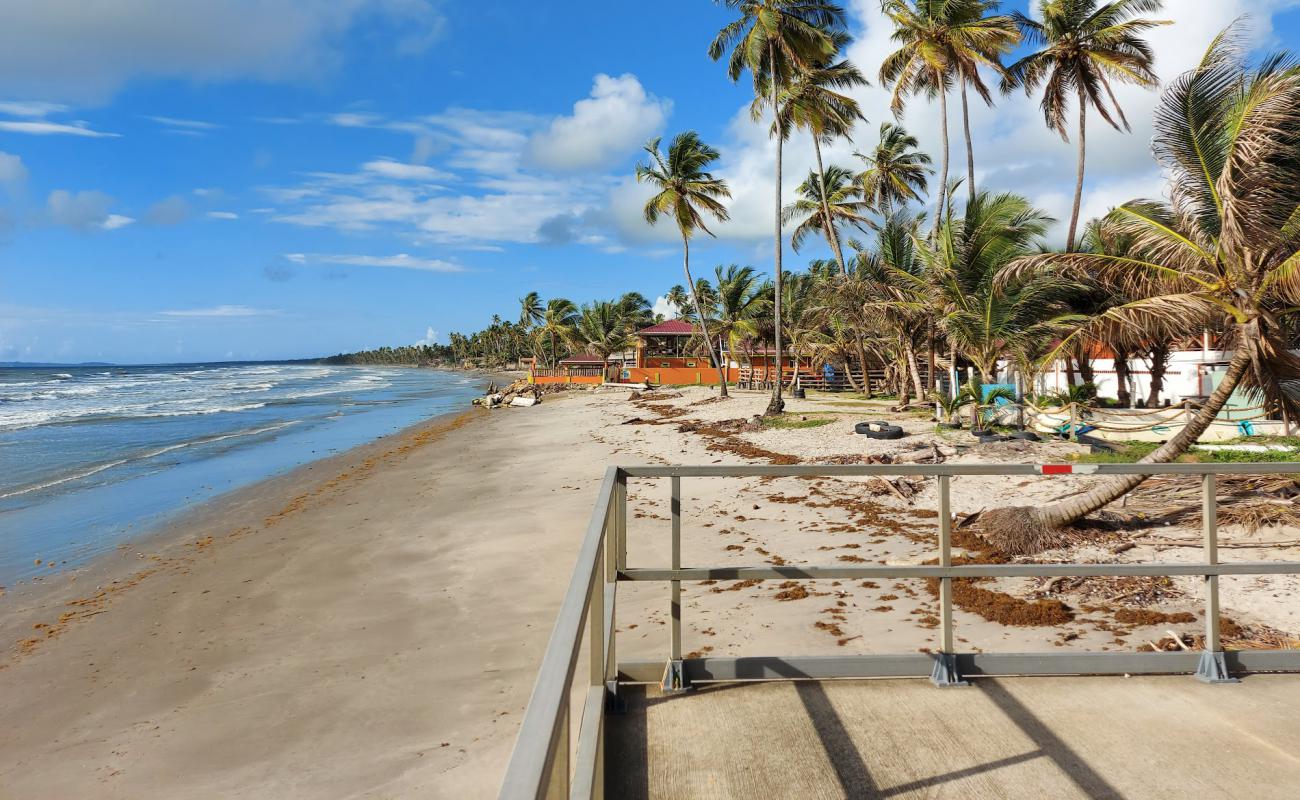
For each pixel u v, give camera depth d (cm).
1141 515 917
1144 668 316
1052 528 857
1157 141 948
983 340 1842
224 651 745
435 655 697
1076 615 622
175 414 4269
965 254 1864
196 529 1334
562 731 100
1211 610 310
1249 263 898
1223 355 1856
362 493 1633
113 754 559
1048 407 1706
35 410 4581
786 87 2766
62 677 704
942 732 270
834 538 959
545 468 1877
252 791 496
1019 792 233
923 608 668
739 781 241
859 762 251
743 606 712
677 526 305
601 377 6250
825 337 3731
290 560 1080
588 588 147
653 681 315
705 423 2650
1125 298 1697
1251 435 1408
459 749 529
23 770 544
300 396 6391
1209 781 237
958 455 1535
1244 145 855
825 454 1736
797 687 307
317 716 593
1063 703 291
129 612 884
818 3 2541
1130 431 1534
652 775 245
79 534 1320
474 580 922
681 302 8588
